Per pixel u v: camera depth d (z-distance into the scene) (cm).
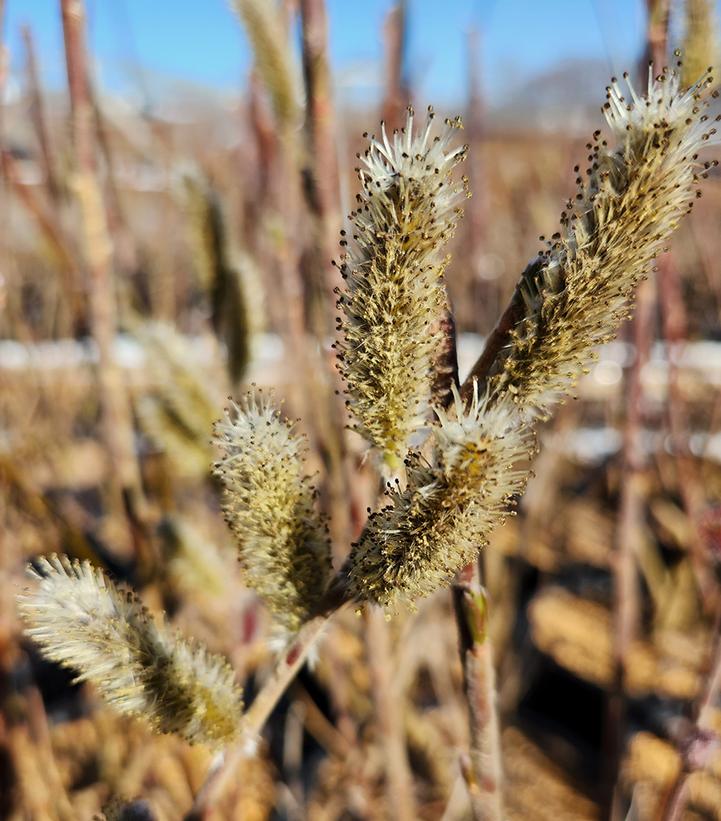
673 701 39
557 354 8
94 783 30
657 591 45
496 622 35
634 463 24
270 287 25
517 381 9
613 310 8
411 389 9
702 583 33
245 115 28
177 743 26
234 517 10
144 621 9
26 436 36
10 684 22
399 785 20
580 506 56
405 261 8
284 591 10
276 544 10
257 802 33
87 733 33
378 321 8
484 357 9
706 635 33
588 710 40
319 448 20
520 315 9
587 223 8
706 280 44
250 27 16
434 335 9
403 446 9
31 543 25
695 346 44
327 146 15
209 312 18
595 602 48
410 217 8
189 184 18
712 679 15
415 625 29
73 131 18
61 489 40
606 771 27
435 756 34
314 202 15
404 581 9
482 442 8
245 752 10
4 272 27
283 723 36
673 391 30
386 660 19
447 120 8
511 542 49
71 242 23
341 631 33
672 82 8
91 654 9
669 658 43
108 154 24
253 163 28
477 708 10
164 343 17
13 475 21
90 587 9
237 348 18
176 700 9
